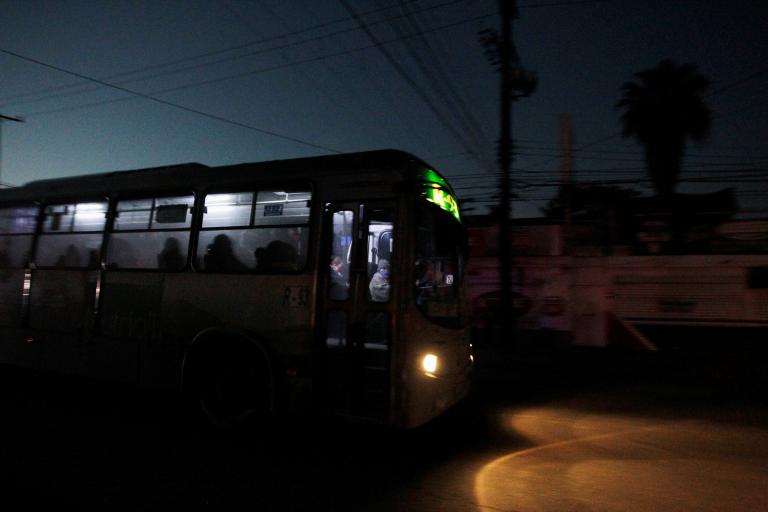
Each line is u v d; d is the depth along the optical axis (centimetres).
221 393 584
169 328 612
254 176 586
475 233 1619
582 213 1648
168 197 647
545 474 471
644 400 818
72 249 719
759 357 1277
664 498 417
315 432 589
